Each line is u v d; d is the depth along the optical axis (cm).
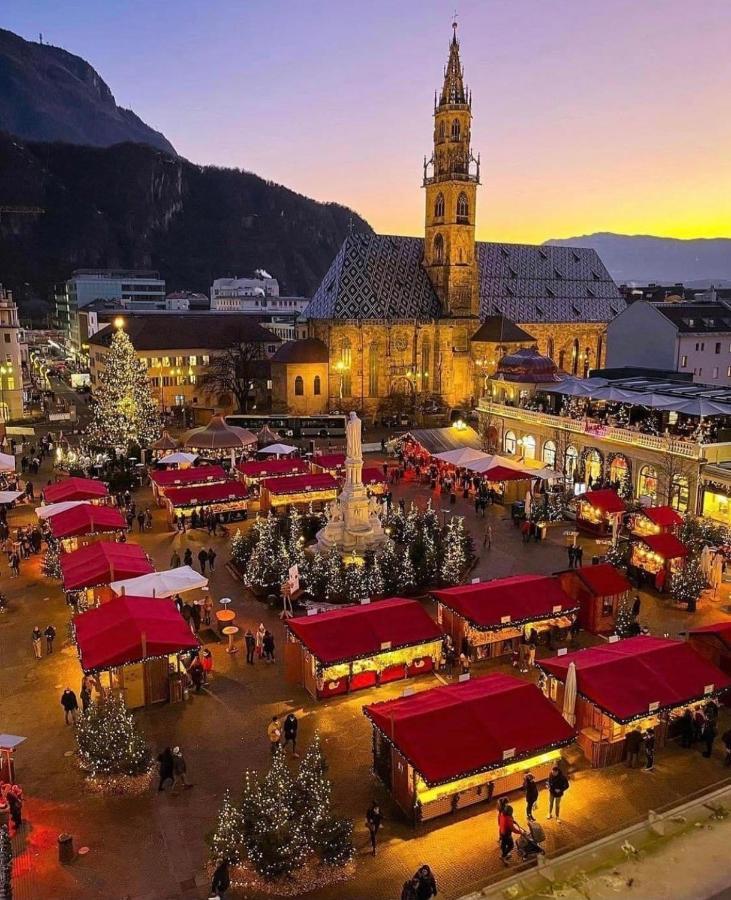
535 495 6969
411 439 8750
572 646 4234
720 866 2495
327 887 2447
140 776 2975
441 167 13250
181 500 6481
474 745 2759
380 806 2858
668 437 6500
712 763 3161
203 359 13725
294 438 11138
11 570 5378
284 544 5147
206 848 2628
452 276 13300
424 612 3947
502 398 9444
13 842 2648
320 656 3541
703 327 11006
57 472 8144
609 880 2425
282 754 2830
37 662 4053
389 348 13050
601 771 3094
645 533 5616
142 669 3656
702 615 4653
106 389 10012
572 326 14925
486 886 2436
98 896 2406
